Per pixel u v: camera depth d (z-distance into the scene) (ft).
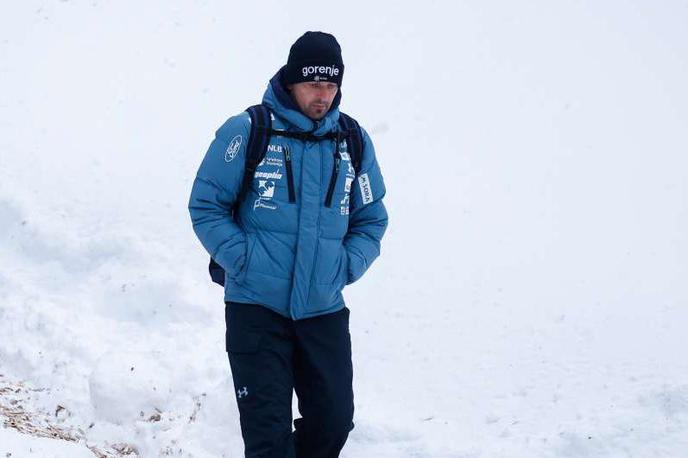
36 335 57.21
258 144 35.78
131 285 61.11
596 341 53.67
